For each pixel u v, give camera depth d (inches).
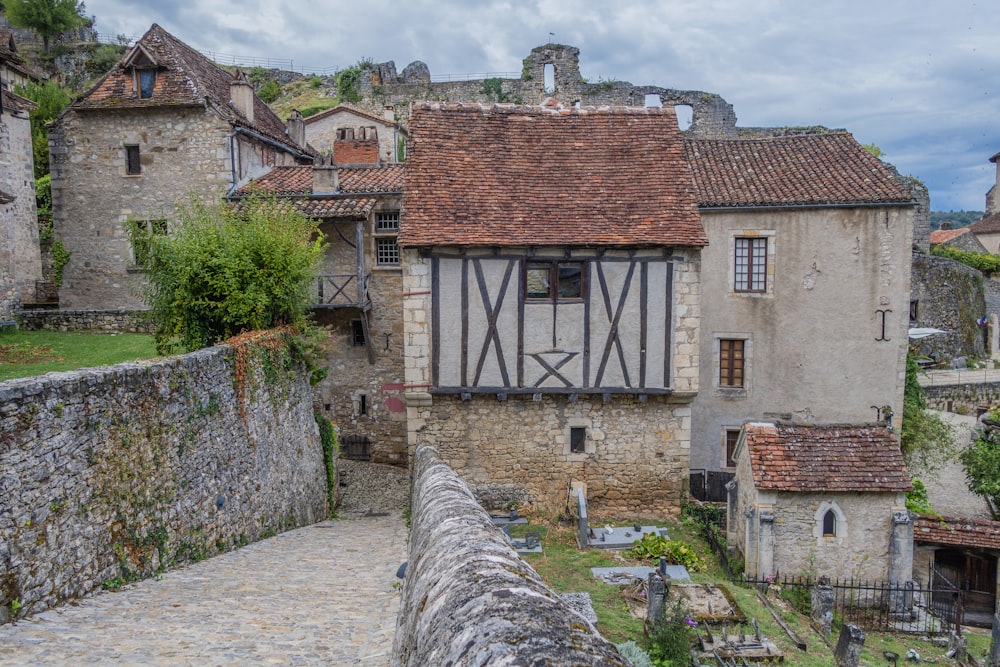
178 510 302.5
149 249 458.0
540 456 494.9
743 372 625.0
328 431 551.5
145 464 278.5
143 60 684.7
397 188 649.6
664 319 476.7
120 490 260.5
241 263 439.5
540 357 477.7
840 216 599.8
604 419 492.7
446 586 125.1
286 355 454.0
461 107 535.5
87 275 701.3
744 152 681.0
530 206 483.8
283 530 431.5
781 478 438.6
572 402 489.7
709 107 1408.7
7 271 653.3
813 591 401.1
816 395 615.2
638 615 338.0
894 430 610.2
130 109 676.7
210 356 343.9
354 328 677.3
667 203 484.7
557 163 511.2
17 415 209.0
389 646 189.5
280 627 215.2
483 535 170.4
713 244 613.6
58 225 700.0
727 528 487.8
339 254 661.9
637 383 480.1
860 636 326.3
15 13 1401.3
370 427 684.1
